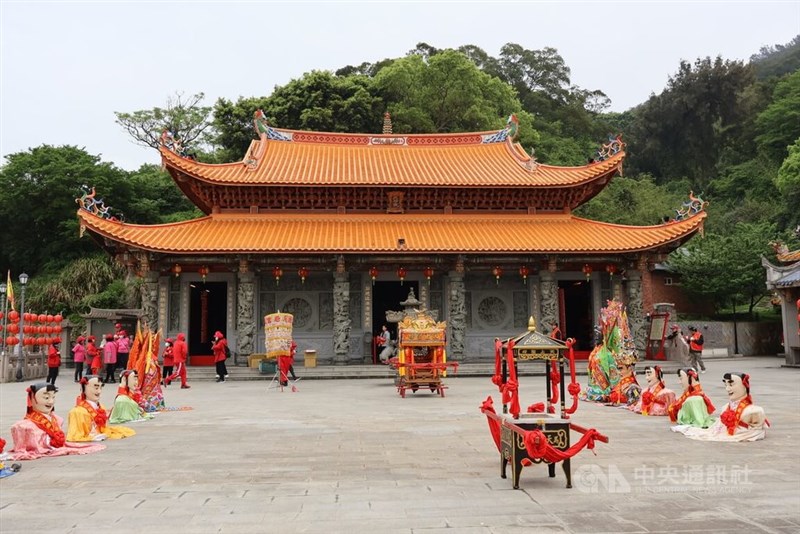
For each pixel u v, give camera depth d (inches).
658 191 3139.8
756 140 3607.3
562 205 1567.4
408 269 1449.3
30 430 474.3
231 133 2795.3
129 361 745.0
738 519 297.1
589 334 1608.0
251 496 346.6
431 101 2869.1
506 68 4175.7
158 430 599.8
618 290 1524.4
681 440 527.5
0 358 1301.7
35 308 2267.5
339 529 284.2
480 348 1507.1
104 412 557.9
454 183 1462.8
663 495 345.1
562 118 4013.3
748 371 1321.4
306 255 1370.6
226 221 1467.8
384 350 1357.0
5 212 2524.6
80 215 1253.1
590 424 623.2
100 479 393.1
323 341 1470.2
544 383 1114.1
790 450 478.0
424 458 453.1
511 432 365.7
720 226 2925.7
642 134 4394.7
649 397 694.5
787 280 1460.4
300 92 2726.4
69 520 302.5
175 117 3132.4
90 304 2244.1
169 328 1427.2
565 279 1533.0
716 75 4133.9
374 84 2827.3
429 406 792.3
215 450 491.8
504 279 1534.2
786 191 2588.6
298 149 1684.3
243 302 1357.0
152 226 1378.0
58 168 2527.1
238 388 1081.4
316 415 708.0
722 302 2162.9
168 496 348.5
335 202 1505.9
